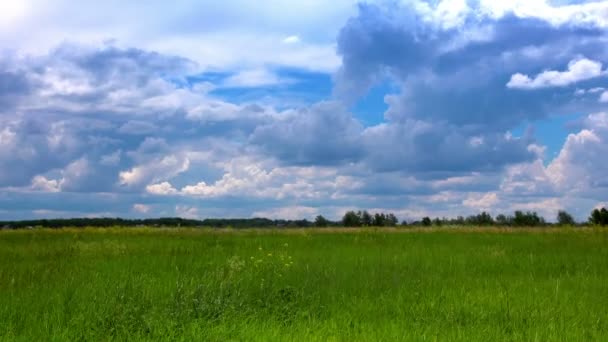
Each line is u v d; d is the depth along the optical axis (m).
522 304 8.62
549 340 6.57
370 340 6.54
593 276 11.70
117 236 25.03
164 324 6.96
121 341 6.56
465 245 18.94
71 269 12.29
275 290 9.03
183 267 12.91
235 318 7.35
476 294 9.39
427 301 8.79
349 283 10.51
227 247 18.34
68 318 7.48
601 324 7.44
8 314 7.70
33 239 22.55
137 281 10.12
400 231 26.77
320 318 7.79
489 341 6.65
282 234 25.61
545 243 19.41
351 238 22.39
